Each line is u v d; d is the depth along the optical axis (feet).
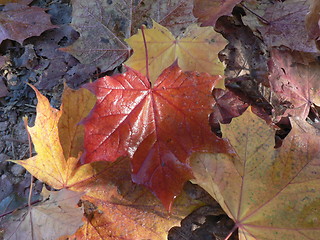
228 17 1.80
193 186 1.57
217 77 1.51
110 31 1.74
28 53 1.78
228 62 1.74
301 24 1.75
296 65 1.74
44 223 1.46
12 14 1.79
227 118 1.64
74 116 1.54
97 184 1.52
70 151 1.53
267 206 1.49
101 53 1.73
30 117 1.72
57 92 1.73
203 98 1.51
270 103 1.69
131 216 1.51
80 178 1.53
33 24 1.79
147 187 1.47
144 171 1.47
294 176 1.48
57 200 1.47
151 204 1.51
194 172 1.50
